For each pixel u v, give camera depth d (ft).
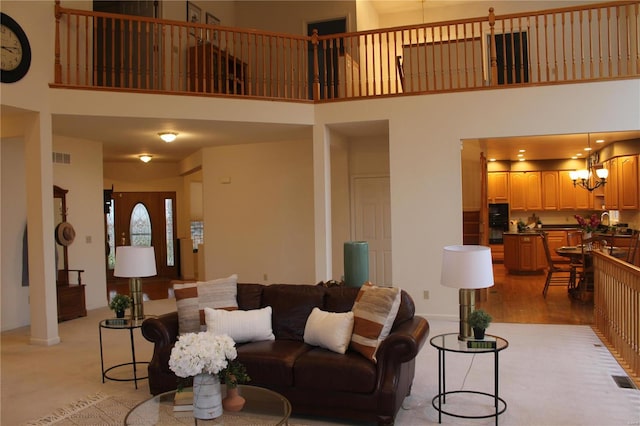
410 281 21.13
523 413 11.48
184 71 27.07
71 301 22.94
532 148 30.04
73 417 11.84
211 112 20.71
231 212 28.91
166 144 27.48
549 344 16.97
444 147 20.70
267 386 11.43
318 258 22.35
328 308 13.33
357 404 10.78
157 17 25.72
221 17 30.86
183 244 37.73
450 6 31.60
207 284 13.93
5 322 21.34
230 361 9.43
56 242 23.20
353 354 11.52
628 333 14.70
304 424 11.18
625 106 18.92
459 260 11.39
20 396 13.21
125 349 17.69
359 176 27.07
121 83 19.88
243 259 28.63
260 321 13.07
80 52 21.75
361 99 21.62
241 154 28.63
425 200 20.94
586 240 24.53
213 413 8.75
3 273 21.34
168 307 25.89
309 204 27.17
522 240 33.83
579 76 26.61
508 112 20.02
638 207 26.81
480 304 23.95
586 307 23.02
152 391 12.74
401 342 10.63
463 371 14.44
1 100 16.84
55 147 23.71
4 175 21.52
